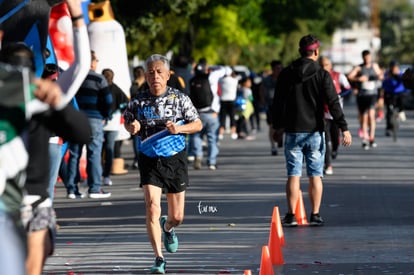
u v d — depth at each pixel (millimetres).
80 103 33062
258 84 70812
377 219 27266
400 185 35938
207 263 20828
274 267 20375
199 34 90750
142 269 20219
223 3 74875
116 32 44594
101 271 20031
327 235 24594
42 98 11383
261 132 74438
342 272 19750
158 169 19656
